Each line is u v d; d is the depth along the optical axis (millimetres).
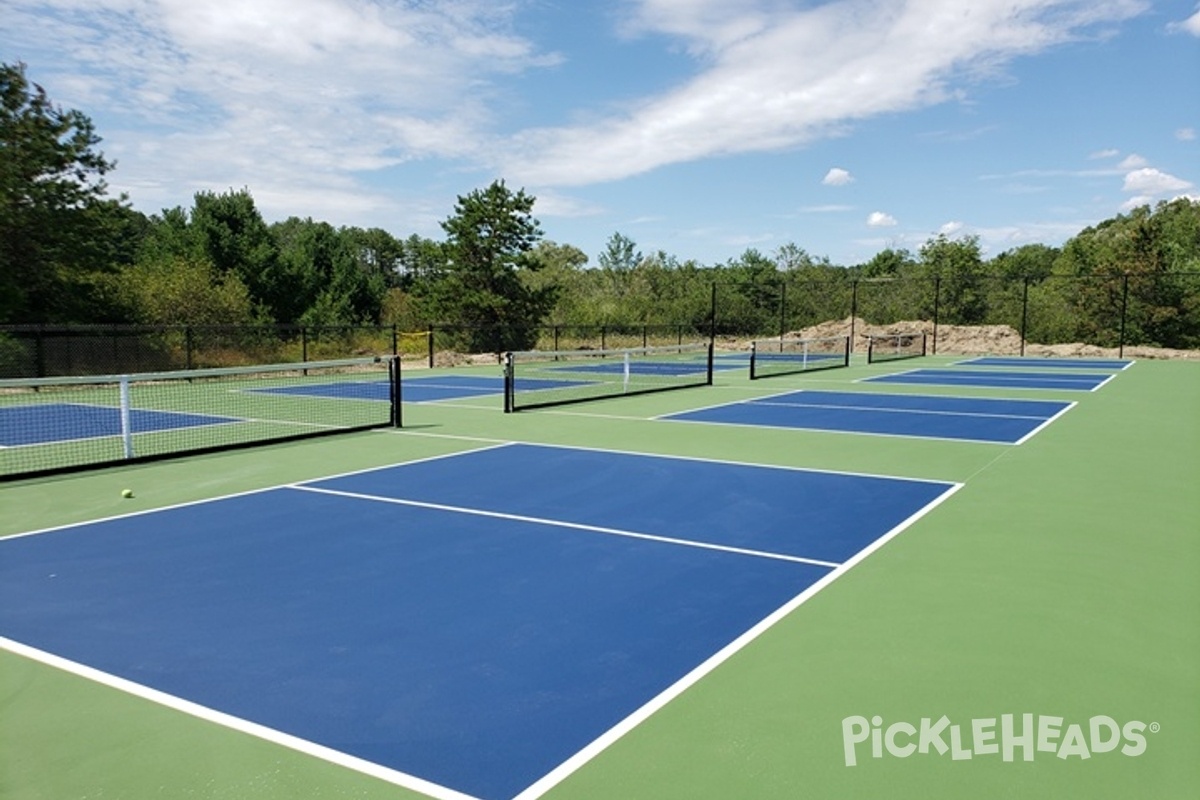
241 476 8859
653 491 8070
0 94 20734
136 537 6391
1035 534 6414
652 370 26375
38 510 7297
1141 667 3957
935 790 2920
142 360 23312
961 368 26906
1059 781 2984
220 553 5957
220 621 4613
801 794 2891
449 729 3381
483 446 10898
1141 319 38594
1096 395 17781
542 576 5410
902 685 3766
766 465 9477
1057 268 51469
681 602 4906
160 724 3426
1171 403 16094
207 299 26891
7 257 21078
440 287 33469
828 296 46312
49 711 3543
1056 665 3980
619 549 6047
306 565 5664
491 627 4516
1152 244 38844
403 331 33156
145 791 2924
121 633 4438
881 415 14227
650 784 2959
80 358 22453
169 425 13375
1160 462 9594
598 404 16156
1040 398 17172
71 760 3139
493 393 18594
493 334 33312
